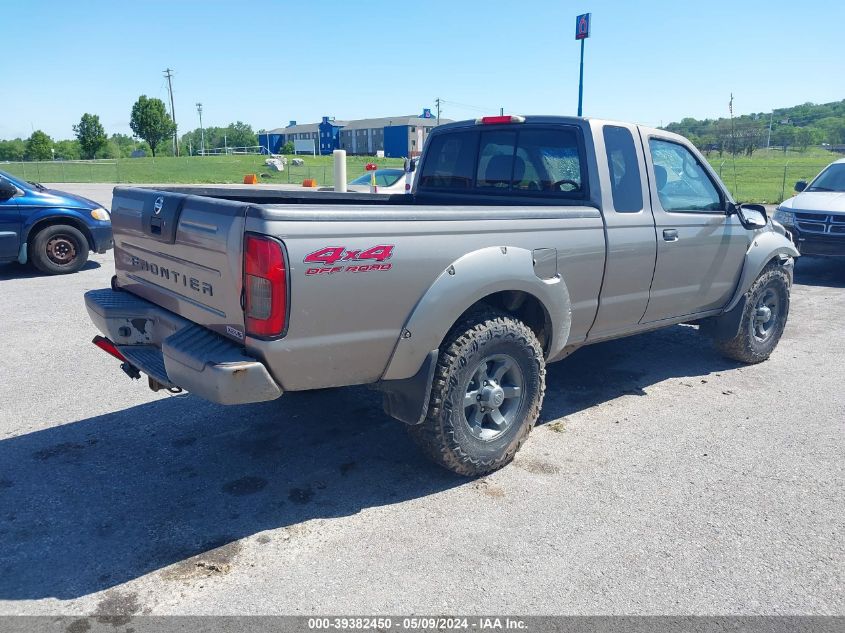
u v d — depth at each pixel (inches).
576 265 165.9
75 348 251.9
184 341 130.6
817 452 171.6
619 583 118.3
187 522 136.6
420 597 114.1
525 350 153.7
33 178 1791.3
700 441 177.3
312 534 132.6
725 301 224.2
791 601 114.4
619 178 178.4
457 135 206.8
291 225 117.1
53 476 154.7
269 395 123.3
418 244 133.5
